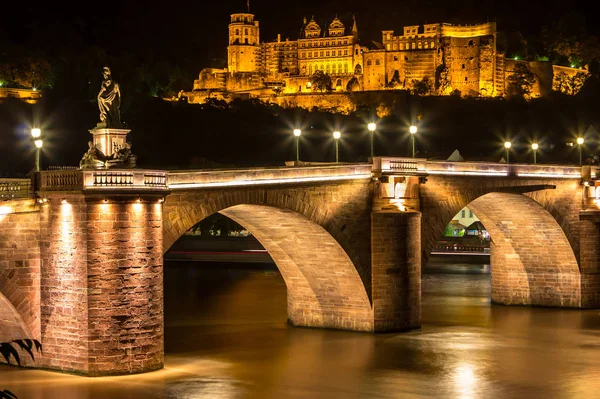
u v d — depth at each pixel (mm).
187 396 69312
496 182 107500
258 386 73938
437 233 100938
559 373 81125
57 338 72625
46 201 72562
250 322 104375
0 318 75688
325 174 88875
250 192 82000
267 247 97562
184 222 77125
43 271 73188
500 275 122562
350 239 92062
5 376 72000
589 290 118812
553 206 115688
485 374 80312
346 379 77250
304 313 99750
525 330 101875
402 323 96125
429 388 75125
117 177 71000
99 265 70688
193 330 98938
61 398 66062
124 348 71750
